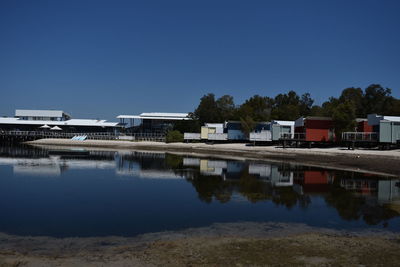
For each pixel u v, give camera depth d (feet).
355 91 327.88
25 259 32.60
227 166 127.24
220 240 38.65
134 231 43.55
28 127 378.32
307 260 32.24
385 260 32.37
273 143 220.64
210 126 273.54
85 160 152.05
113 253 34.71
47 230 44.29
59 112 405.80
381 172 106.01
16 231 43.93
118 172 107.86
